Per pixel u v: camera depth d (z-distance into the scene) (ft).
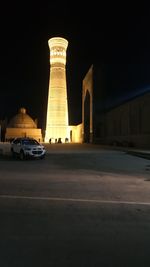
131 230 21.17
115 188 39.17
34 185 40.78
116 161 81.35
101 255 16.60
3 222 22.97
